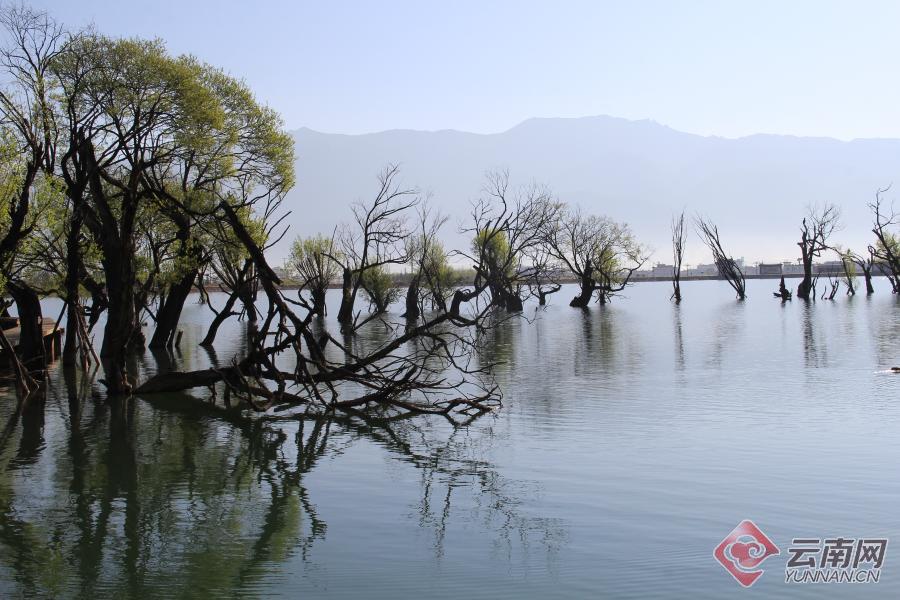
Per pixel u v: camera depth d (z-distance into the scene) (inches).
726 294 4862.2
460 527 493.0
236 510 537.3
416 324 2465.6
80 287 1328.7
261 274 944.9
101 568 433.7
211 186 1460.4
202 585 410.9
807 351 1499.8
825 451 666.8
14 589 408.2
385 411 932.0
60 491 587.5
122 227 1009.5
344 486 593.6
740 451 672.4
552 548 454.0
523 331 2188.7
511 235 2802.7
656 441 719.7
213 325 1739.7
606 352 1576.0
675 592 393.7
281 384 929.5
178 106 1235.9
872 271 7234.3
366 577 417.1
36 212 1008.9
